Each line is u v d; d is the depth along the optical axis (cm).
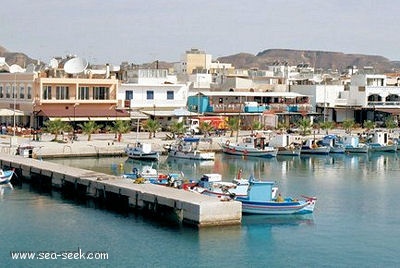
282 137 12300
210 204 5912
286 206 6612
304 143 12662
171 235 5797
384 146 13062
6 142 10900
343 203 7462
